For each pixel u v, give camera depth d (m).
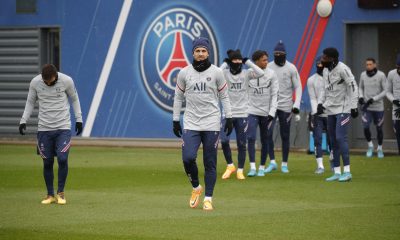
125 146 62.34
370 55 57.94
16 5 67.62
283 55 44.06
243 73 41.56
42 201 32.97
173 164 48.78
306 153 55.47
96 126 65.69
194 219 28.47
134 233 25.88
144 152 57.28
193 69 30.86
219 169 46.16
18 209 31.05
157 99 63.75
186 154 30.62
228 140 41.41
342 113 39.56
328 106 39.91
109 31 65.06
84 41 65.81
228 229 26.55
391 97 52.50
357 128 58.50
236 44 61.00
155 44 63.62
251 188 37.31
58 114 32.50
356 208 30.94
